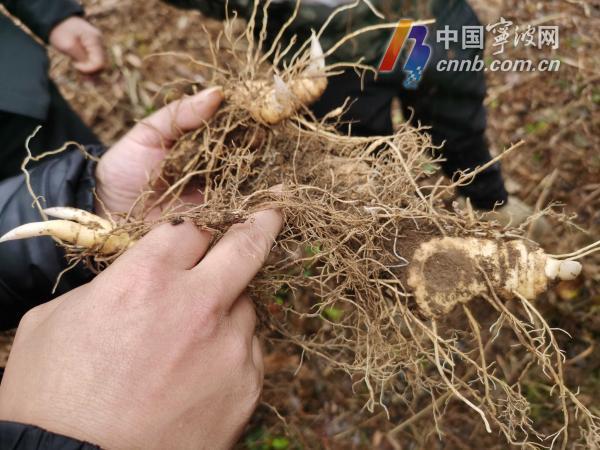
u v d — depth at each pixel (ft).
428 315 2.84
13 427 1.70
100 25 8.50
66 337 1.91
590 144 6.32
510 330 5.26
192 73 7.80
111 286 2.03
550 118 6.55
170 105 3.64
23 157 5.39
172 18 8.40
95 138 6.36
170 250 2.20
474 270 2.76
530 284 2.71
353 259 2.94
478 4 7.33
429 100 4.98
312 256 3.03
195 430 2.01
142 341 1.94
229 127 3.49
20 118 5.15
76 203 3.56
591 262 5.55
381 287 2.98
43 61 5.27
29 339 2.00
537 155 6.39
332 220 2.95
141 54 8.15
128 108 7.80
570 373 5.01
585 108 6.54
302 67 3.56
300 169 3.37
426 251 2.85
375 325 2.96
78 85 8.02
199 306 2.10
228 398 2.14
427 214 2.88
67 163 3.63
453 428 4.96
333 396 5.29
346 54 4.56
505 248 2.76
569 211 5.95
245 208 2.79
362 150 3.44
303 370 5.40
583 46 6.91
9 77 4.92
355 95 4.89
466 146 5.24
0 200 3.50
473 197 5.56
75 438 1.72
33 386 1.84
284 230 2.91
